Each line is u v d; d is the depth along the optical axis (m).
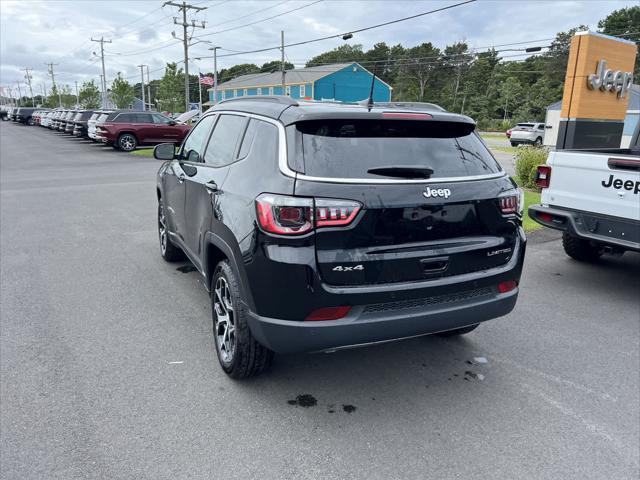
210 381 3.52
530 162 11.47
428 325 3.05
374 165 2.94
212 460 2.72
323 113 2.96
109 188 12.27
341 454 2.80
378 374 3.71
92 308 4.74
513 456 2.81
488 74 77.38
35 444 2.79
